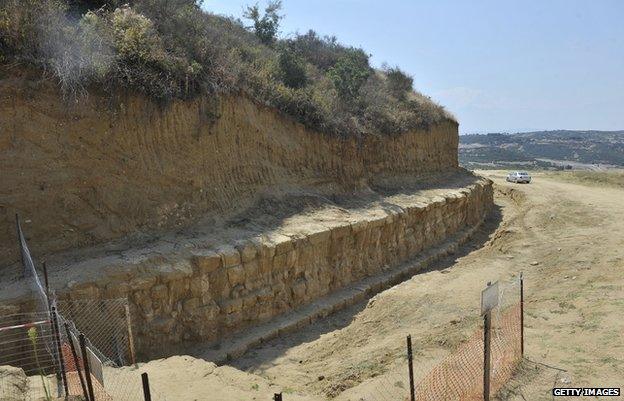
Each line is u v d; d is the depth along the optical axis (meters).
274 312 12.66
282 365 10.34
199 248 11.73
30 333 7.12
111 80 11.92
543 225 20.27
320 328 12.70
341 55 29.20
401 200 20.94
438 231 22.08
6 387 6.26
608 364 7.54
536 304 10.79
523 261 15.31
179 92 13.37
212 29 17.06
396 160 24.59
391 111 25.66
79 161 11.31
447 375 7.36
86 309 9.05
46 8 11.59
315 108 19.12
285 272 13.16
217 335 11.21
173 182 13.09
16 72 10.56
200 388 7.67
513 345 8.29
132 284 9.80
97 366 5.63
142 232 12.06
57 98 11.06
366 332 11.17
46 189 10.73
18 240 10.15
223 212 14.16
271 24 25.17
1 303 8.29
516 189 35.16
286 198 16.39
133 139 12.35
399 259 18.55
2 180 10.17
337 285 15.08
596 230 18.56
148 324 9.99
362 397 7.46
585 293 11.22
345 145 20.42
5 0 10.98
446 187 26.48
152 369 8.26
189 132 13.67
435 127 29.42
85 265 10.09
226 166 14.82
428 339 9.46
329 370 9.50
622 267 13.20
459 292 12.54
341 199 19.14
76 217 11.09
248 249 12.06
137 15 13.57
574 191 33.16
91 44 11.83
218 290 11.39
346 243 15.59
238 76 16.14
